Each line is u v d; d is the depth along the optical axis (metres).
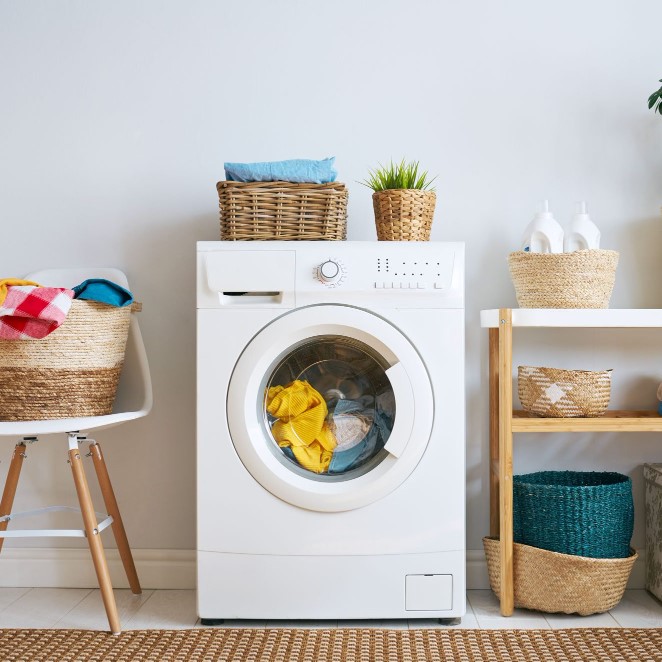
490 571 2.12
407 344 1.87
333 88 2.30
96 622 1.97
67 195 2.32
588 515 1.98
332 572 1.88
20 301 1.81
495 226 2.30
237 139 2.31
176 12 2.31
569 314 1.93
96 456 2.13
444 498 1.88
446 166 2.30
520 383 2.10
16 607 2.10
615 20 2.30
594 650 1.77
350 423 1.92
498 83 2.30
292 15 2.31
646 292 2.30
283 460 1.92
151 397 2.15
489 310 2.13
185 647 1.79
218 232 2.31
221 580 1.89
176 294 2.31
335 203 1.96
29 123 2.32
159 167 2.32
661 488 2.12
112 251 2.32
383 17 2.30
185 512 2.30
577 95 2.30
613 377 2.30
